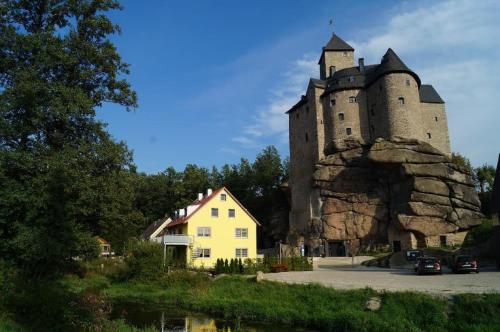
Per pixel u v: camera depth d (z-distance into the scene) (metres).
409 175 53.25
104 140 26.62
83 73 25.27
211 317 22.20
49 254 21.81
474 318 15.87
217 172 90.88
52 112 23.05
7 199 21.66
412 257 39.44
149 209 82.25
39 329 13.13
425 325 16.39
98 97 27.42
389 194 56.56
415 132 57.94
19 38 23.44
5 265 18.34
